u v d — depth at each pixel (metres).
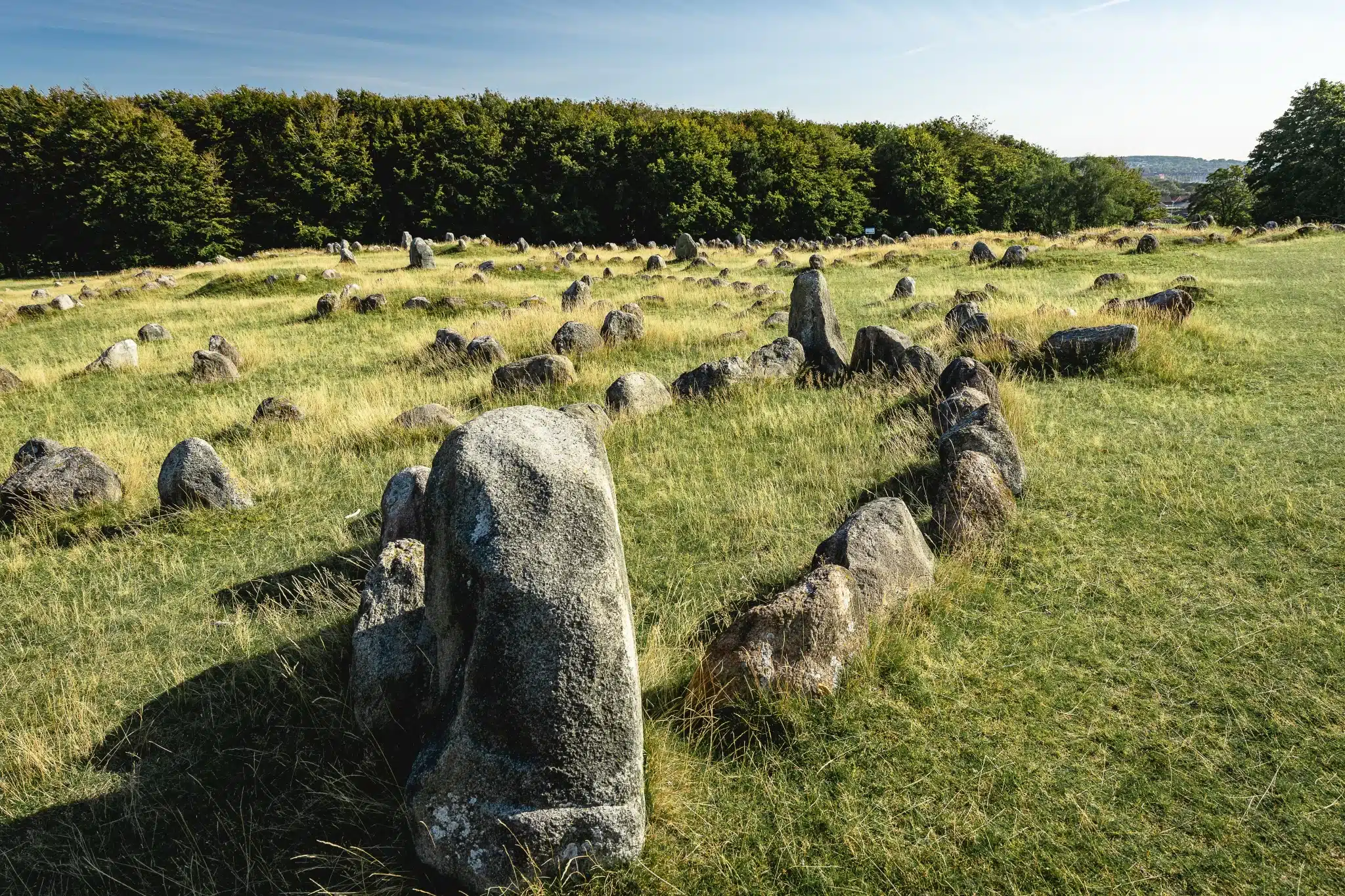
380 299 17.89
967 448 6.12
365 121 46.97
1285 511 5.42
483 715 2.75
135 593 5.66
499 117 48.66
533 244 48.62
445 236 44.50
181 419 10.14
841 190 52.81
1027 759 3.44
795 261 29.23
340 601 5.21
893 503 4.88
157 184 40.75
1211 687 3.81
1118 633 4.27
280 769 3.73
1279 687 3.76
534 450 2.89
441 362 12.41
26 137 39.22
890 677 3.98
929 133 63.47
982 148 64.69
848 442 7.52
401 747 3.59
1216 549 5.04
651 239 50.34
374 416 9.13
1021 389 8.60
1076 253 23.25
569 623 2.71
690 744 3.65
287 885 3.09
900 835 3.11
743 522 6.05
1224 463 6.41
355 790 3.45
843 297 18.64
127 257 41.47
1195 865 2.91
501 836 2.82
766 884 2.94
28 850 3.36
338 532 6.45
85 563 6.18
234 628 5.04
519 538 2.74
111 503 7.37
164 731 4.05
